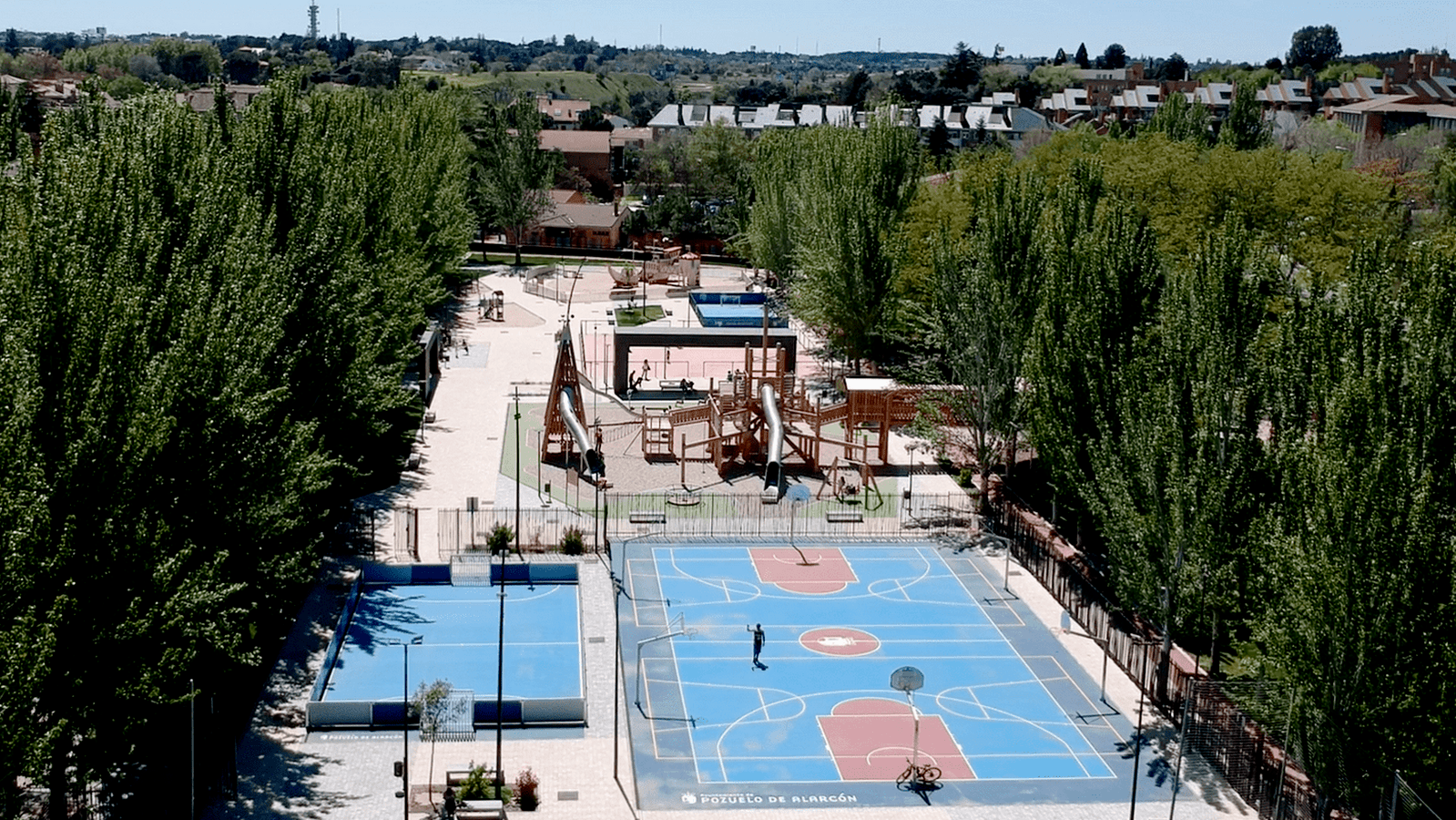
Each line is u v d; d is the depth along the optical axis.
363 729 46.06
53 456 34.44
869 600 59.69
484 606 57.56
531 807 41.53
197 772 41.06
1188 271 53.94
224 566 42.16
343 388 57.31
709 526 68.44
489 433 82.88
